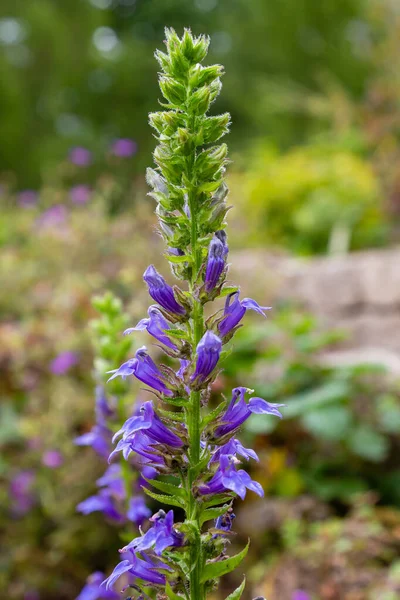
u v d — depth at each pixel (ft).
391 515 3.16
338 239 7.39
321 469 3.69
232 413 1.62
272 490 3.55
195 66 1.59
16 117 15.78
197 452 1.61
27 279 5.01
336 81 12.54
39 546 3.45
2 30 17.56
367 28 12.82
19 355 3.97
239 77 15.99
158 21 22.30
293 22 13.62
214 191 1.61
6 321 4.86
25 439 3.70
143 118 18.66
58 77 17.47
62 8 18.02
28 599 3.24
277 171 8.23
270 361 3.85
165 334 1.65
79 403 3.48
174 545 1.57
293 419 3.76
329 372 3.74
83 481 3.25
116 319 2.31
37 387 3.93
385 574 2.79
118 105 19.08
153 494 1.61
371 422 3.75
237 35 16.38
